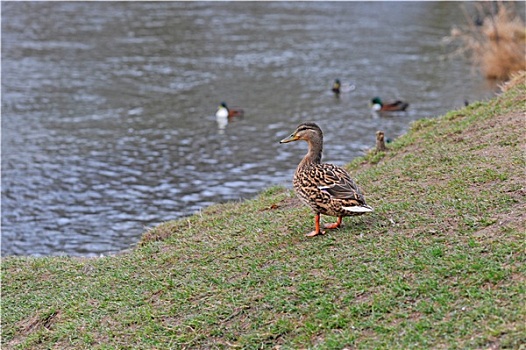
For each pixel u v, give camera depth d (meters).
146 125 27.03
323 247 8.88
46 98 30.77
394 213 9.46
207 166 22.25
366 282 7.86
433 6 52.66
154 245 10.88
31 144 24.41
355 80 33.94
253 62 37.81
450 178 10.45
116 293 9.40
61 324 8.98
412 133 14.01
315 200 8.73
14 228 17.31
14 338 9.15
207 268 9.29
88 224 17.53
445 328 6.80
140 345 8.00
